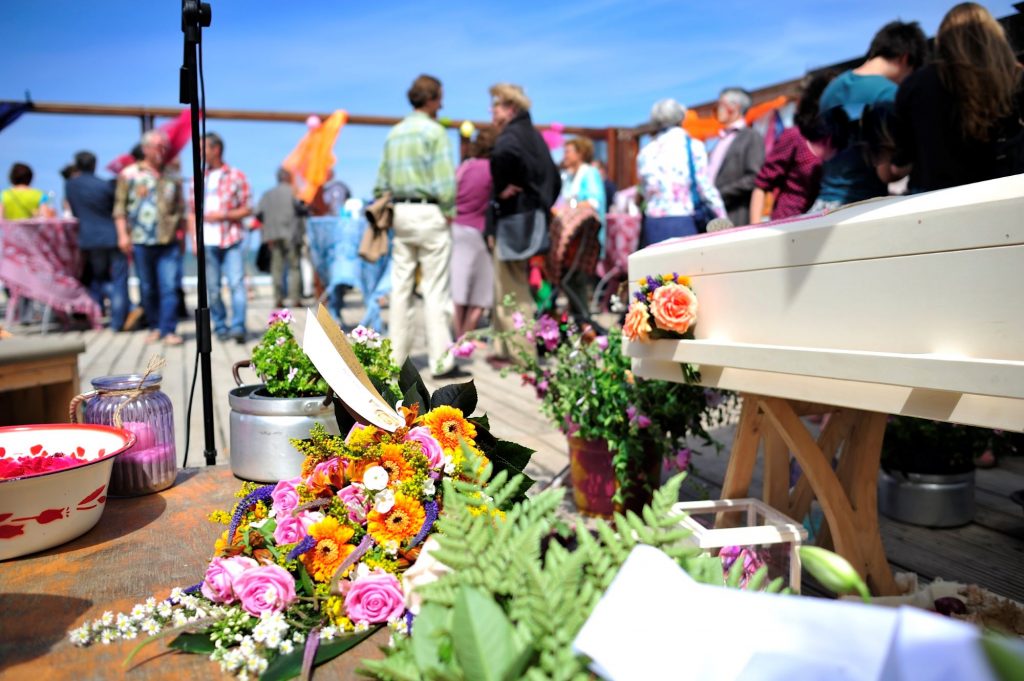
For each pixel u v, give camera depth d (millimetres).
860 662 662
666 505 1030
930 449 2623
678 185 4465
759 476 3260
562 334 2955
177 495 1752
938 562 2357
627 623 771
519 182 4844
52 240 7578
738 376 1825
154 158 6648
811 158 3809
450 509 1025
